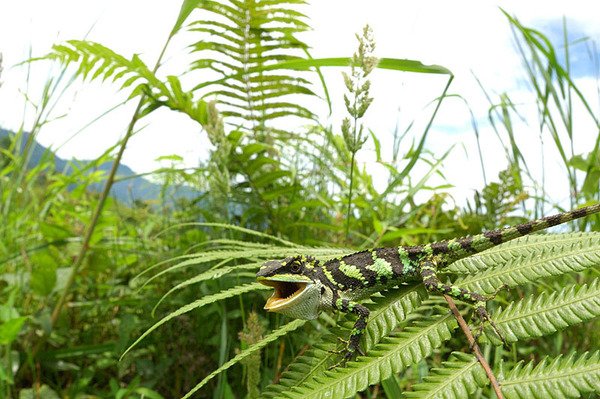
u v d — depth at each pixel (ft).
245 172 1.22
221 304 1.07
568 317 0.47
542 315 0.49
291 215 1.34
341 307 0.63
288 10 1.23
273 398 0.46
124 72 1.15
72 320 1.36
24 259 1.26
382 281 0.70
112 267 1.40
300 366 0.54
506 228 0.69
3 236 1.40
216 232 1.28
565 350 1.11
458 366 0.45
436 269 0.66
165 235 1.51
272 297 0.69
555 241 0.64
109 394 1.08
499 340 0.48
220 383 0.95
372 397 0.96
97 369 1.24
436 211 1.43
